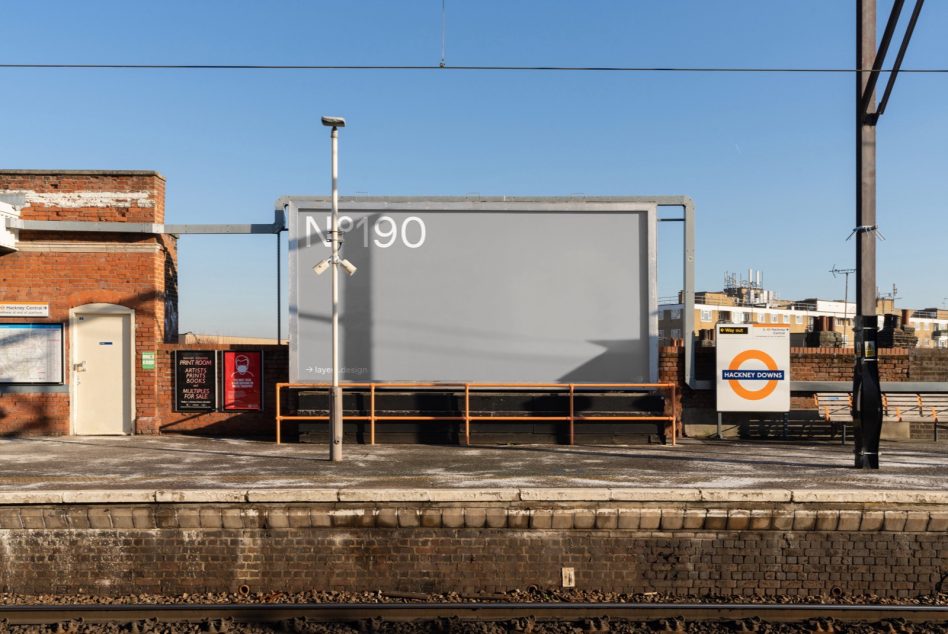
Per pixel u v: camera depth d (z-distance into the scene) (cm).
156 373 1282
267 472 913
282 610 686
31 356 1262
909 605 707
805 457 1055
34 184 1256
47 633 654
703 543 753
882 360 1315
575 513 750
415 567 752
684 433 1294
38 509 748
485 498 755
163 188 1309
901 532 747
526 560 754
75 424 1273
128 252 1272
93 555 750
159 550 751
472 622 670
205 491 755
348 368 1237
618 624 673
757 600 743
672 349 1293
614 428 1203
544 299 1251
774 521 748
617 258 1255
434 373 1242
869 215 966
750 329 1241
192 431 1291
